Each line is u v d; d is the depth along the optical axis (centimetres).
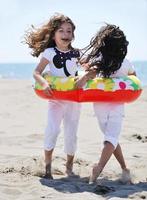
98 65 717
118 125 722
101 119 729
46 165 757
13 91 2492
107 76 729
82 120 1430
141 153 959
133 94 734
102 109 725
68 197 625
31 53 789
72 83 730
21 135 1173
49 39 771
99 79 730
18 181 715
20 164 829
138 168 824
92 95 722
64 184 698
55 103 759
